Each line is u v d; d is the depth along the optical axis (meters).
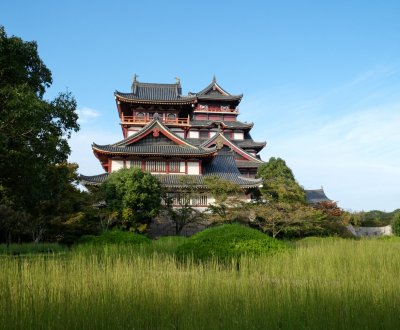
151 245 19.09
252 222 37.47
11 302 6.57
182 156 43.06
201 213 37.78
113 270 9.27
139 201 34.22
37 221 28.64
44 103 18.73
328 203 47.38
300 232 39.47
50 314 6.07
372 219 60.94
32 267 8.85
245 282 8.12
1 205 24.97
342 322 6.00
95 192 34.56
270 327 5.91
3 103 18.14
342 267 11.66
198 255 13.98
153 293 7.21
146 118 53.12
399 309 6.60
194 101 52.50
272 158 56.44
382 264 12.10
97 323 5.90
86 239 19.66
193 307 6.63
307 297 6.98
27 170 20.14
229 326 5.93
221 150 56.28
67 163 30.88
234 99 68.06
